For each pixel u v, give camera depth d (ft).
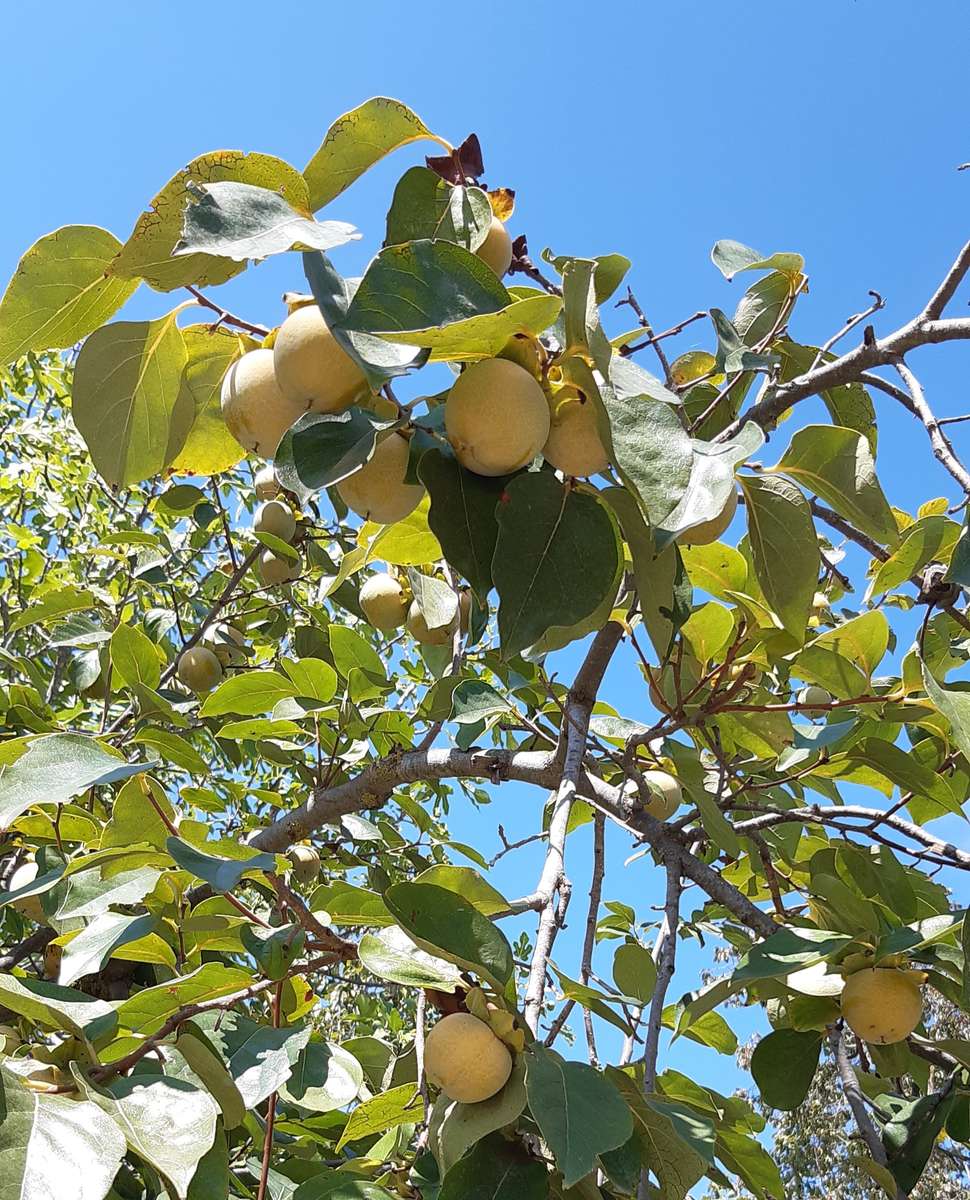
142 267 1.58
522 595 1.59
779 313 3.00
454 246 1.46
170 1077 1.66
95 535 7.00
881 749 2.58
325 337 1.52
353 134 1.72
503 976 1.63
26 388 7.83
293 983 2.28
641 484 1.51
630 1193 1.69
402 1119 2.13
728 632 2.65
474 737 3.22
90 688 4.83
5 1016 2.26
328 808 3.24
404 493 1.72
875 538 2.30
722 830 2.35
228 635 5.15
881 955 2.25
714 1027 2.95
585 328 1.43
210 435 2.01
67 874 1.99
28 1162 1.39
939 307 2.58
